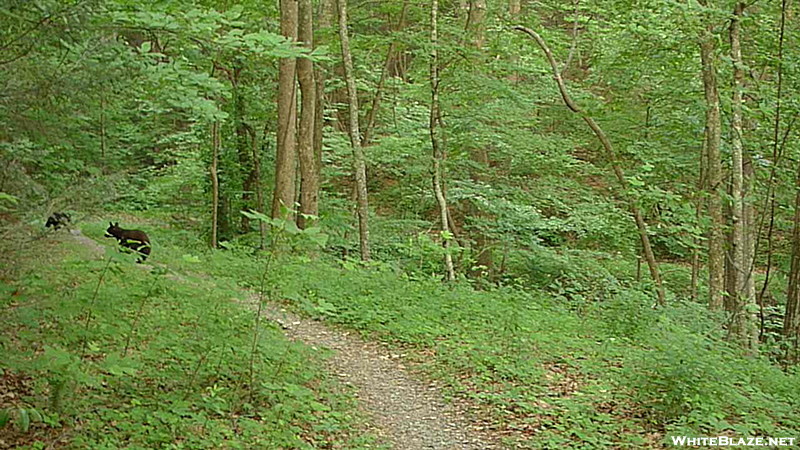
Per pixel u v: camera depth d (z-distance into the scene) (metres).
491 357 9.23
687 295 18.97
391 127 21.38
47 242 5.38
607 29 16.16
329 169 20.83
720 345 10.20
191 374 6.93
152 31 7.76
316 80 18.62
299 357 8.36
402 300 11.88
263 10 15.98
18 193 5.33
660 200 13.56
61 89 5.87
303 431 6.61
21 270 5.21
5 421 4.00
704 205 16.17
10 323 5.12
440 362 9.13
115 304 7.29
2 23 5.60
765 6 13.45
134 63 6.88
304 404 7.13
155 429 5.74
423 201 21.12
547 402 7.88
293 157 15.80
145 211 22.20
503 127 17.08
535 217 18.45
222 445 5.84
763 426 7.08
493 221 18.19
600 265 18.98
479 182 18.67
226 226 19.25
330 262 15.36
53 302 5.67
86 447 5.17
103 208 5.81
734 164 13.23
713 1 12.79
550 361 9.38
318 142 18.53
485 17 16.38
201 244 17.20
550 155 17.91
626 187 14.48
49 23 5.91
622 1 13.57
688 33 12.72
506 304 12.41
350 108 15.55
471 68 15.87
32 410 4.06
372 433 6.96
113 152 15.19
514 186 18.89
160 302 8.88
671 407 7.41
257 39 8.30
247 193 19.42
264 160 19.92
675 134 15.59
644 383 7.98
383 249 19.17
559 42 17.67
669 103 15.27
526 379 8.57
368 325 10.58
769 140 14.50
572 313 13.06
